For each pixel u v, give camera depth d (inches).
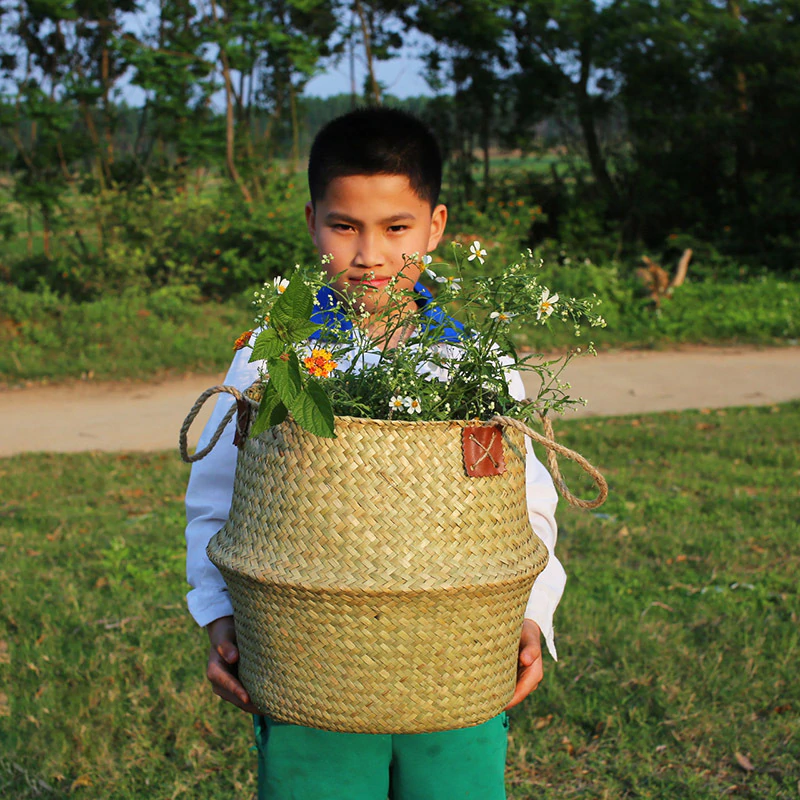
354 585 55.8
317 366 57.1
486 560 58.3
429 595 55.9
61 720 131.1
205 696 137.0
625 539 209.8
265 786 71.2
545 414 62.6
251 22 641.0
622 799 115.7
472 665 59.0
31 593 175.2
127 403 394.6
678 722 131.0
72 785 117.3
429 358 63.0
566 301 61.9
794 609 168.2
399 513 56.7
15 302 494.9
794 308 583.5
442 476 57.2
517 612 61.4
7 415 370.6
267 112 773.9
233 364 79.0
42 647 151.9
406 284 76.2
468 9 741.9
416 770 70.4
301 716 59.8
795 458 292.5
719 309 576.1
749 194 746.2
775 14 762.8
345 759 69.5
